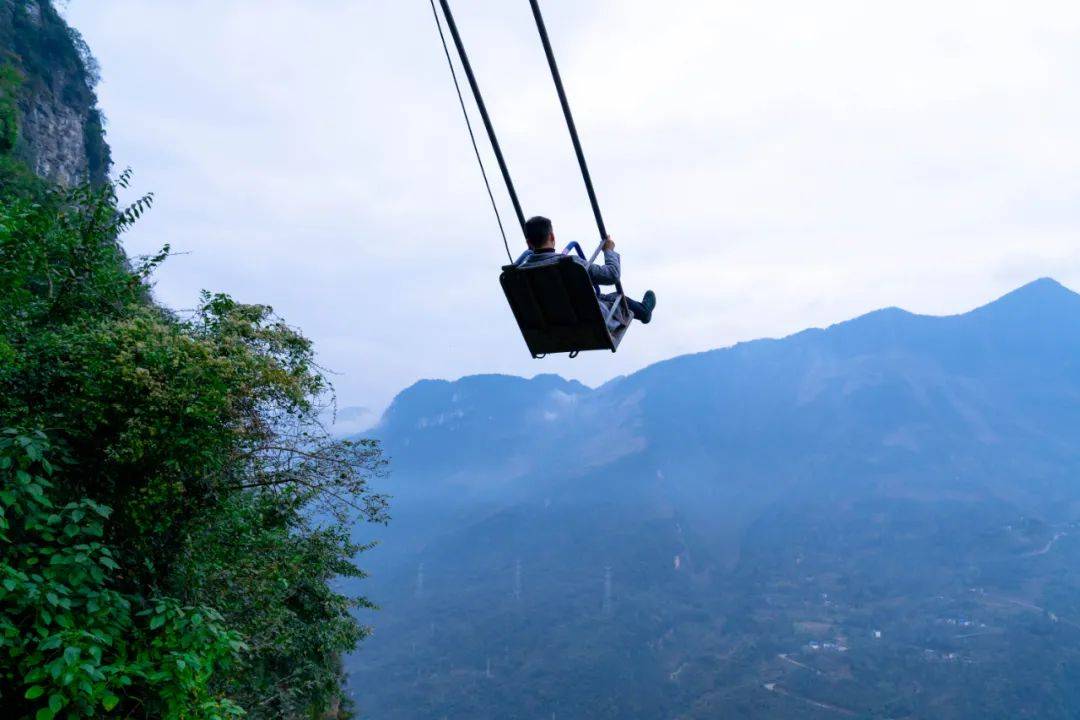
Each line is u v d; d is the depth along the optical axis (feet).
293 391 21.58
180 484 19.89
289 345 24.52
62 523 18.60
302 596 49.78
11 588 15.38
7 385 19.60
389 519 26.04
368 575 51.85
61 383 20.18
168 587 21.76
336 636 53.26
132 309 25.29
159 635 18.54
